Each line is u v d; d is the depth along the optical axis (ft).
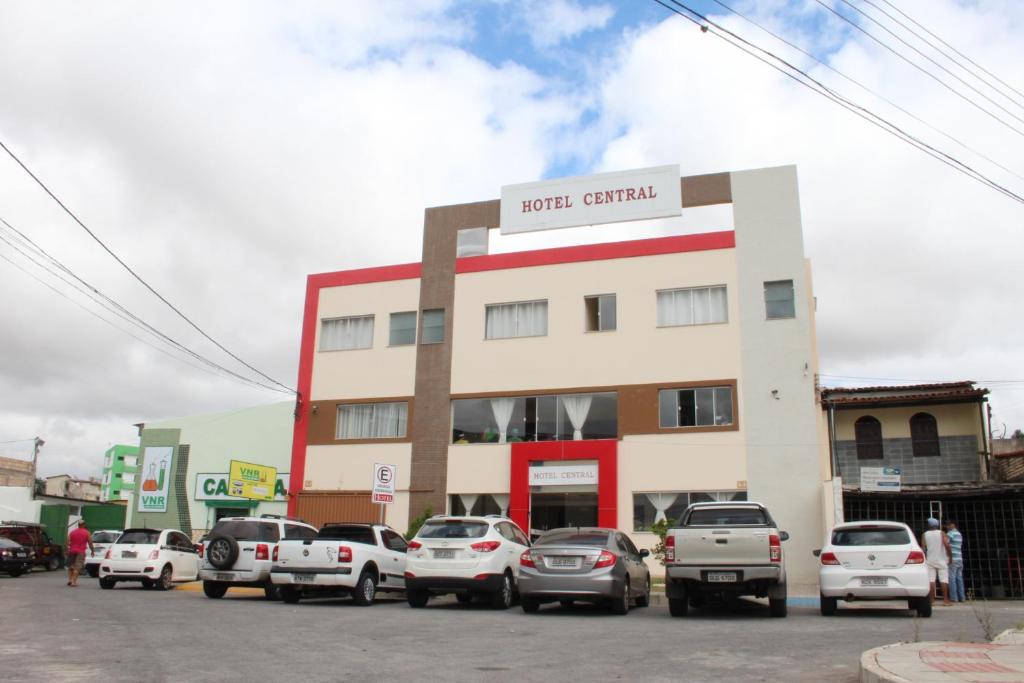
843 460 90.79
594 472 84.28
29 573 106.63
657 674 26.13
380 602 56.70
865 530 45.98
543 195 92.89
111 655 28.86
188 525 117.19
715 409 81.87
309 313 101.91
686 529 45.19
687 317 84.74
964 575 69.77
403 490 92.07
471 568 49.19
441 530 50.90
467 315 93.76
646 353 85.10
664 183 88.12
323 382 99.25
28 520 142.51
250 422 118.73
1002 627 39.50
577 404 87.25
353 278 100.89
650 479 81.97
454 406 92.32
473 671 26.53
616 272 88.33
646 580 54.19
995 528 69.72
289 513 96.58
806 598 58.75
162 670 25.77
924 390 86.94
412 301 97.09
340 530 55.93
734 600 56.39
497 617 44.96
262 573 57.82
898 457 89.15
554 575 46.42
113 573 68.64
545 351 89.30
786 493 77.30
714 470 80.02
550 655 30.27
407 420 94.02
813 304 90.17
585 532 48.96
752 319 82.07
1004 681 20.34
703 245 85.40
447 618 44.11
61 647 30.81
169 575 69.92
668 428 82.43
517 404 89.71
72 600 54.90
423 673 26.00
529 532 85.15
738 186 85.76
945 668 22.41
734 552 44.27
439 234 97.50
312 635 35.58
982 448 85.92
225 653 29.73
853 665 27.91
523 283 92.07
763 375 80.48
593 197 90.79
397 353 96.37
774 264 82.58
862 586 44.47
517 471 86.89
